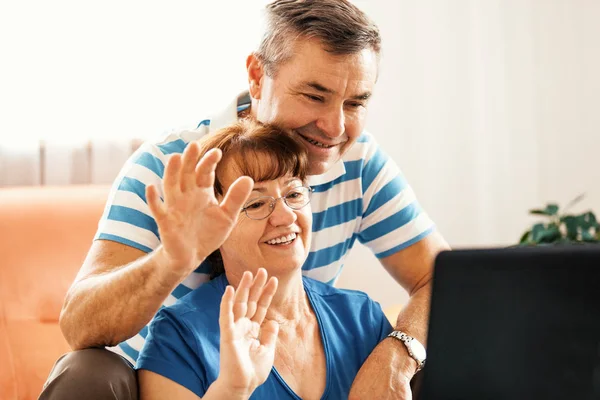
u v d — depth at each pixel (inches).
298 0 54.7
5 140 108.7
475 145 116.8
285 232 52.6
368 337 58.4
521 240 96.3
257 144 52.6
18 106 108.7
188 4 110.3
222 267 58.4
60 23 108.8
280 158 52.4
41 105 109.0
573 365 31.5
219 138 54.1
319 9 53.2
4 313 88.5
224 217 43.8
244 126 54.7
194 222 43.8
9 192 94.7
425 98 116.4
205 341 52.1
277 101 55.1
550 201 117.1
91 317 49.6
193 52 110.7
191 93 111.0
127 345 60.5
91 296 49.8
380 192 65.5
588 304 31.5
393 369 54.9
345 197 64.6
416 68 115.9
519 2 114.8
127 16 109.7
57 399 47.8
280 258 52.9
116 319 48.9
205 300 54.6
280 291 54.2
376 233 66.7
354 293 60.4
